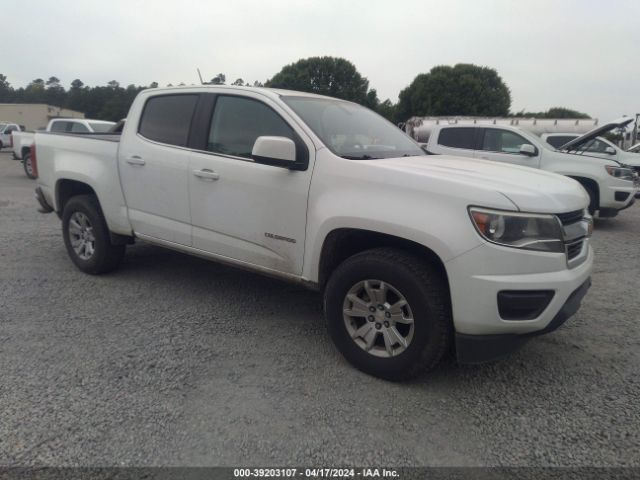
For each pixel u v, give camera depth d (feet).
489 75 133.80
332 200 10.63
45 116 183.83
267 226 11.85
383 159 11.37
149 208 14.33
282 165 11.14
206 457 7.86
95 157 15.53
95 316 13.28
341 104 14.12
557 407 9.48
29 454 7.82
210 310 13.92
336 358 11.25
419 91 127.54
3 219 26.35
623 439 8.53
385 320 10.12
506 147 31.35
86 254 16.53
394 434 8.55
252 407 9.23
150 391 9.66
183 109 13.82
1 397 9.32
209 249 13.23
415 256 9.86
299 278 11.60
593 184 29.14
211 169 12.68
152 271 17.26
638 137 64.85
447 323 9.49
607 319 13.98
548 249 9.20
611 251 22.72
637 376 10.72
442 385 10.20
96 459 7.75
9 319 12.93
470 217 9.09
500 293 8.96
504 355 9.54
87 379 10.03
